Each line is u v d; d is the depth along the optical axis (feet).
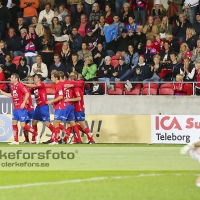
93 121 205.67
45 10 266.98
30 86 190.60
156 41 240.94
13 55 251.80
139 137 205.26
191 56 236.02
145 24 264.11
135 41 244.63
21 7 271.49
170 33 253.44
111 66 231.30
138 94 228.22
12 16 273.33
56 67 234.17
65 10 268.21
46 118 192.34
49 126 192.95
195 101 221.87
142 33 245.86
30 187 95.76
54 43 255.70
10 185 98.07
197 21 254.88
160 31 253.85
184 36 249.34
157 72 229.45
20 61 235.61
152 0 274.77
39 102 191.83
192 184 99.09
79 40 250.57
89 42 247.70
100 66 232.12
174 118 204.03
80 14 265.13
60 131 206.18
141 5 263.90
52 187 95.81
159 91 227.81
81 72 231.30
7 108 217.56
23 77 235.20
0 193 89.51
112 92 229.45
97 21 260.01
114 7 268.41
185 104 222.48
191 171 117.29
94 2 269.03
